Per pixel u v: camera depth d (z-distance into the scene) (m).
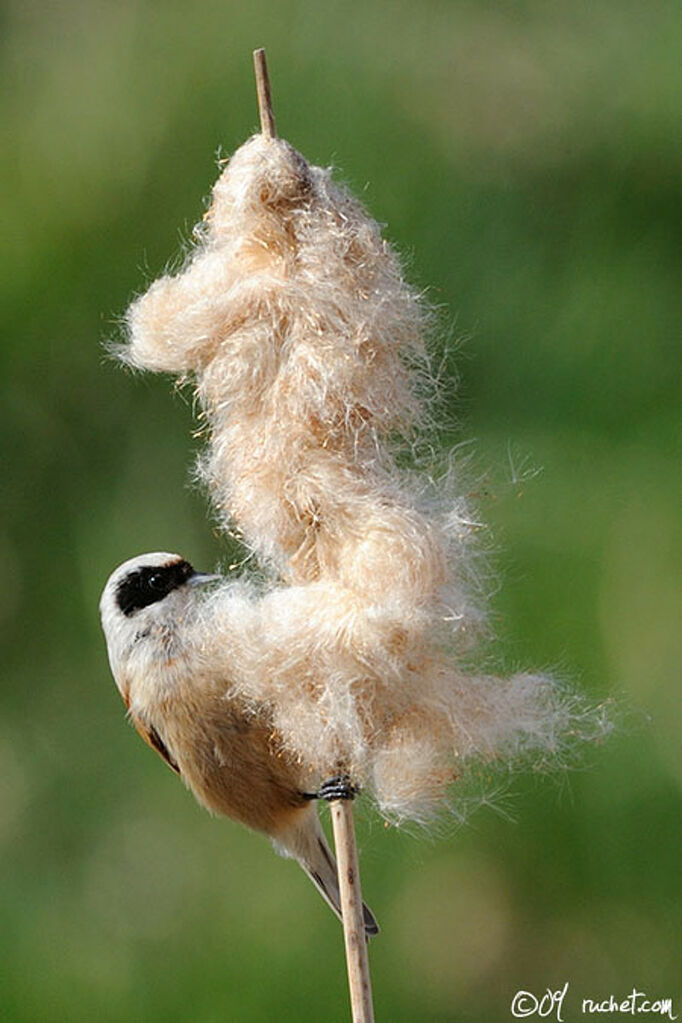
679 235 3.65
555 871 3.63
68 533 3.70
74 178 3.68
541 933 3.64
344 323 3.43
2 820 3.69
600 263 3.65
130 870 3.67
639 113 3.66
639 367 3.63
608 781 3.61
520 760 3.44
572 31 3.67
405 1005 3.64
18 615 3.70
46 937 3.66
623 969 3.63
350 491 3.42
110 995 3.65
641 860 3.62
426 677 3.42
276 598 3.43
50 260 3.68
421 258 3.65
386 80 3.66
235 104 3.67
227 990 3.63
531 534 3.61
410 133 3.66
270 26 3.67
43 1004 3.65
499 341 3.64
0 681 3.70
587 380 3.63
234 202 3.44
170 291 3.44
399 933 3.64
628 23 3.67
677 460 3.61
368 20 3.67
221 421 3.44
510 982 3.64
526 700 3.43
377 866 3.65
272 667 3.42
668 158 3.65
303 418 3.43
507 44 3.67
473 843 3.64
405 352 3.44
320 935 3.64
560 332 3.64
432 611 3.42
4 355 3.69
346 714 3.42
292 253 3.43
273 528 3.43
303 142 3.66
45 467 3.71
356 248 3.43
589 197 3.66
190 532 3.70
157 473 3.71
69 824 3.69
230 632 3.43
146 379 3.70
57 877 3.68
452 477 3.43
